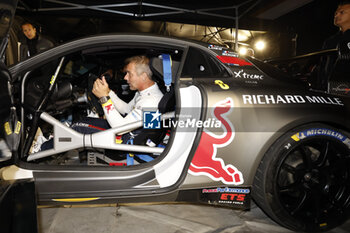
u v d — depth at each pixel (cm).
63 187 124
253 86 138
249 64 150
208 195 134
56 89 146
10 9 102
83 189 126
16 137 104
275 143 132
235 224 144
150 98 146
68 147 133
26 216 85
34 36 336
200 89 133
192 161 130
